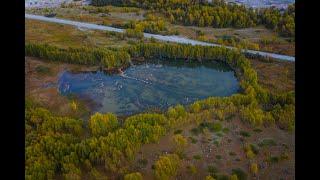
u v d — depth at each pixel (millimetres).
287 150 40656
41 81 59344
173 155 38156
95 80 60969
